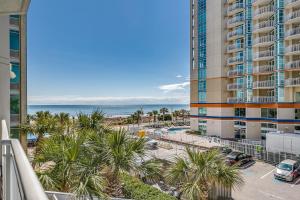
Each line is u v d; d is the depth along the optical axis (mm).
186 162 9336
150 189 8852
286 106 30594
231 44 37469
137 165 8070
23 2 4762
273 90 33688
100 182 6555
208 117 38906
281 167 17641
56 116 15852
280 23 31484
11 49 18156
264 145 26641
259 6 35062
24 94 18531
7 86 5582
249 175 18453
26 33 18875
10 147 2219
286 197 14281
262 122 33500
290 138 21172
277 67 31547
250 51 35406
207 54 39438
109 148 8000
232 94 37844
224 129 36938
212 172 8867
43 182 6711
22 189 1118
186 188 8773
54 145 7816
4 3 4715
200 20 40750
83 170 6746
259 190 15359
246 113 34719
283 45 31328
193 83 42000
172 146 29266
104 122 11906
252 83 35125
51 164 7648
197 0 41250
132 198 8742
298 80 29922
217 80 37750
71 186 6691
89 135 8398
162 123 72438
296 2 29906
